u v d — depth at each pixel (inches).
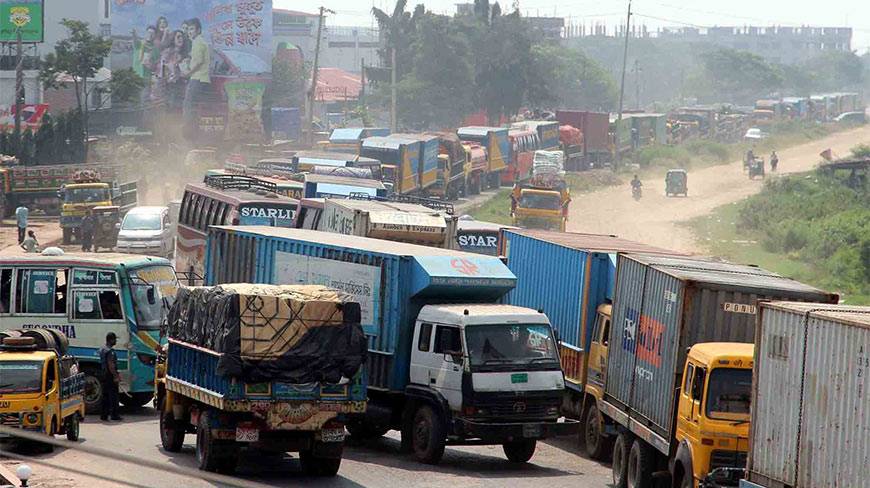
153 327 1696.6
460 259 1459.2
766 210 4798.2
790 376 964.6
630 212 5403.5
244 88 7126.0
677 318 1203.9
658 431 1212.5
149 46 7032.5
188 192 2763.3
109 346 1630.2
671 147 7864.2
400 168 4594.0
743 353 1108.5
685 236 4537.4
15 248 3572.8
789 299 1210.6
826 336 914.7
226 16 7081.7
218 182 2709.2
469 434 1354.6
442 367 1381.6
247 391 1199.6
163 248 3216.0
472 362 1359.5
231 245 1717.5
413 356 1422.2
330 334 1223.5
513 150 6097.4
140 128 6988.2
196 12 7052.2
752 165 6998.0
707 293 1200.8
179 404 1362.0
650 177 7116.1
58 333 1451.8
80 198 3720.5
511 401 1368.1
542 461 1499.8
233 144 7012.8
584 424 1561.3
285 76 7406.5
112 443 1448.1
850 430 876.0
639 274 1354.6
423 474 1322.6
